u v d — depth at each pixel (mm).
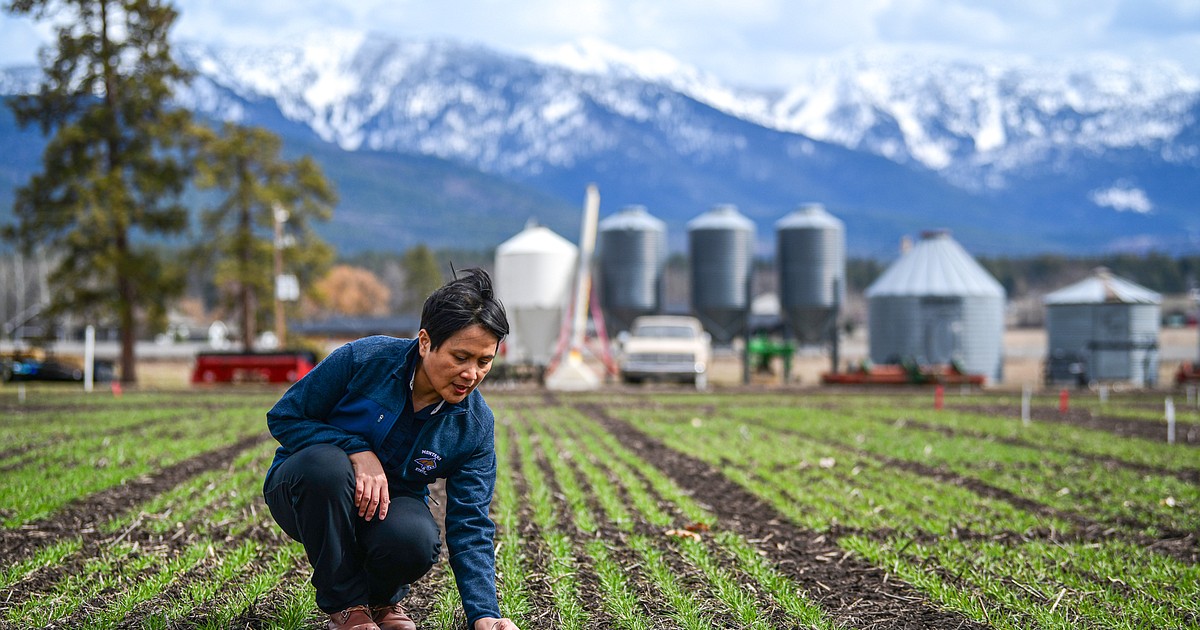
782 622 5578
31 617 5363
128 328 36844
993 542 7711
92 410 20422
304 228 46344
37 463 11242
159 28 36281
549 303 33625
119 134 36094
